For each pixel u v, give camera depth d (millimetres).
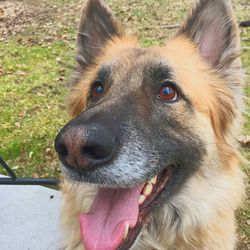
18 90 594
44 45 782
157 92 250
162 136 238
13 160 445
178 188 255
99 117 211
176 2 1018
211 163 264
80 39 303
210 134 261
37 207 354
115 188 235
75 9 1014
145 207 236
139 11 955
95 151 198
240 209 375
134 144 216
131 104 236
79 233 271
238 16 842
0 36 850
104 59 285
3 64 691
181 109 248
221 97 275
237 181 280
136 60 260
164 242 271
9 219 343
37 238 326
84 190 262
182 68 259
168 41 293
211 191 266
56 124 503
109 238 219
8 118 521
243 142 434
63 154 203
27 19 955
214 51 290
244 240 348
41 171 430
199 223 265
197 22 293
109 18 310
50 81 619
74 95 296
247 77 287
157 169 231
